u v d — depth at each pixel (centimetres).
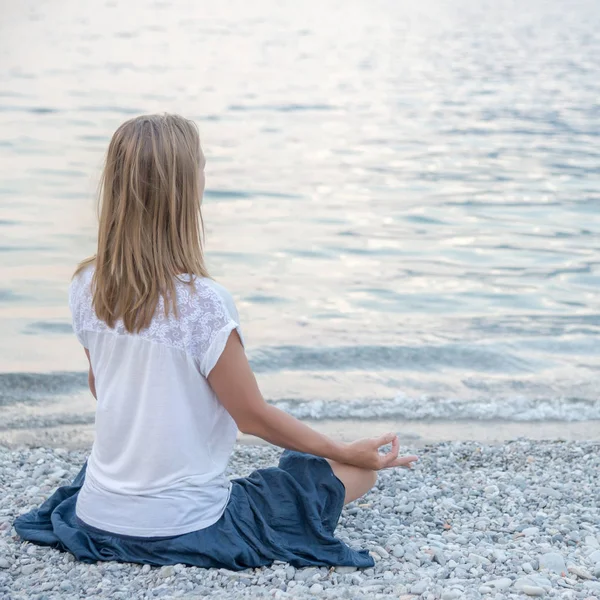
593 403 590
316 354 686
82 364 646
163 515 269
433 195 1443
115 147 257
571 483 408
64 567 275
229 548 272
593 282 931
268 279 929
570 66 3384
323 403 582
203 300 257
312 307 826
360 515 354
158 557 272
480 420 552
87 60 3312
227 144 1898
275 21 4969
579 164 1716
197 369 260
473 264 1012
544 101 2591
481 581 281
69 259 968
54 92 2534
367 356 684
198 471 271
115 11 5091
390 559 299
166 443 262
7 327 733
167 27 4531
